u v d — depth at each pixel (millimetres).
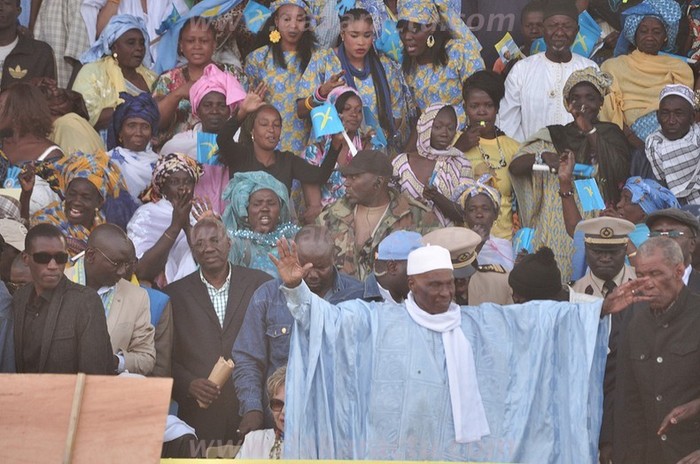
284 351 26328
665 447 23922
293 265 23500
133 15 32062
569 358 24141
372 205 28438
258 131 29703
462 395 23875
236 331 27125
